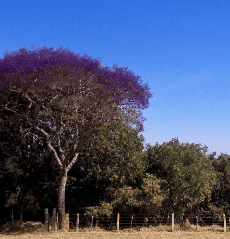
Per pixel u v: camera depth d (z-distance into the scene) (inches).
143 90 743.7
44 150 864.9
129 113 738.8
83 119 732.0
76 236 596.4
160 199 754.2
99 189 872.3
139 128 753.6
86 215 783.1
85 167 856.3
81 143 709.3
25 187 883.4
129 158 834.8
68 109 743.1
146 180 798.5
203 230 723.4
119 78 727.1
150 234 627.8
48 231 665.0
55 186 897.5
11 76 658.8
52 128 732.0
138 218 786.2
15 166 829.8
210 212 865.5
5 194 880.3
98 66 740.7
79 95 719.1
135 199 774.5
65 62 700.7
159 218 810.2
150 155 883.4
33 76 670.5
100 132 826.2
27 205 921.5
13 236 601.3
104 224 794.8
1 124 800.3
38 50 707.4
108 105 727.7
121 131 855.1
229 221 828.0
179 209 815.1
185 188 813.9
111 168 824.3
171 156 830.5
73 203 908.6
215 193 904.9
